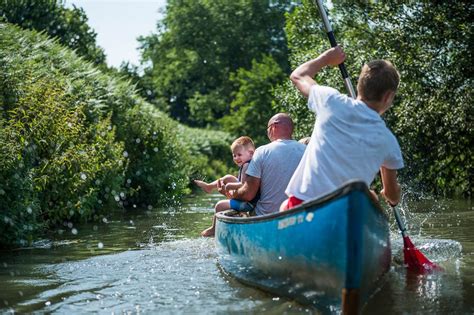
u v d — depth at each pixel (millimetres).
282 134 5219
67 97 10453
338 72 14305
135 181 12617
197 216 10234
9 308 3959
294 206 3842
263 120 38375
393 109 13867
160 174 13531
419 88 13281
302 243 3666
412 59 13258
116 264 5516
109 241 7121
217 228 5512
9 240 6590
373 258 3604
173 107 54094
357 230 3293
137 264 5484
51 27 29109
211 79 49094
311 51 15266
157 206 12484
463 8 12969
